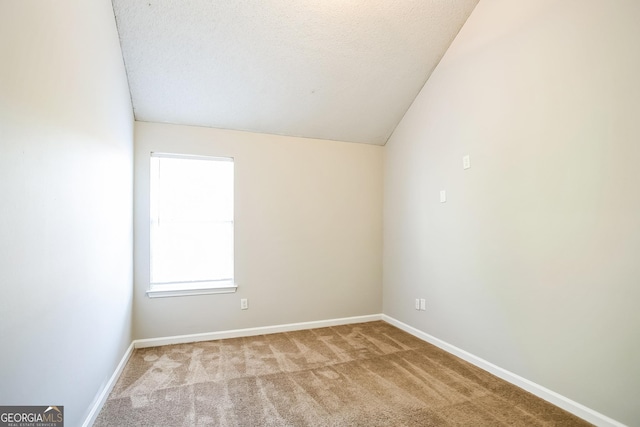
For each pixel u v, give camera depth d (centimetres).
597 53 182
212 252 335
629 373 167
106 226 208
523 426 182
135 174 305
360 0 247
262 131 350
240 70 284
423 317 328
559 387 201
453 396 215
